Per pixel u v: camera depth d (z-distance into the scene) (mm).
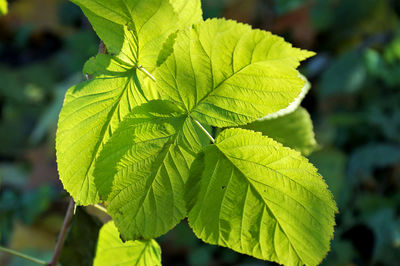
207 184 444
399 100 1756
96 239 512
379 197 1570
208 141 445
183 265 1572
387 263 1429
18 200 1534
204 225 445
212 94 437
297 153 436
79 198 455
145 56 445
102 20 438
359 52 1864
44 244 1521
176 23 437
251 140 439
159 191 442
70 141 450
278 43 420
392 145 1670
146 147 439
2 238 1491
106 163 436
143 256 503
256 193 441
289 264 441
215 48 426
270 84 429
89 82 449
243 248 444
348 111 1831
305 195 438
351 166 1652
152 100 441
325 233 437
